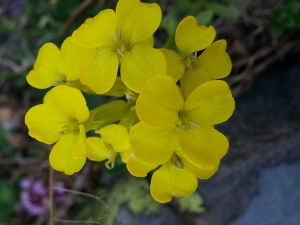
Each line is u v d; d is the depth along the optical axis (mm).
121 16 53
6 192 115
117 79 58
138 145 50
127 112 59
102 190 105
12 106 122
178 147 55
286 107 91
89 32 54
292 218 85
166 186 57
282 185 87
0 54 117
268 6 94
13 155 119
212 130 52
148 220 95
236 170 91
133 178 99
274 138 89
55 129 56
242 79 93
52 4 107
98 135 83
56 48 61
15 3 129
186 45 58
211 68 58
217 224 90
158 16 53
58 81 60
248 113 93
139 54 53
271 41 93
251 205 89
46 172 116
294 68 93
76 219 105
